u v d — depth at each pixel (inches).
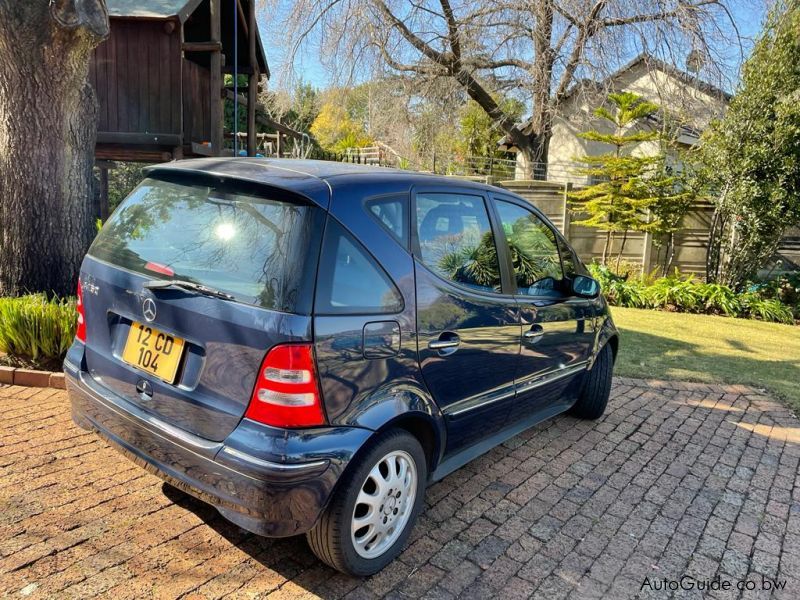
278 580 98.6
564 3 579.5
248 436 85.4
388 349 97.7
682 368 256.7
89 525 107.5
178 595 92.6
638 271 493.7
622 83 728.3
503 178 793.6
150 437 96.7
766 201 422.0
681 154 498.3
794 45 407.2
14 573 93.4
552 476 146.6
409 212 108.7
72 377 112.3
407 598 97.8
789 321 413.1
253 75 453.4
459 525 121.3
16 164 197.0
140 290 100.1
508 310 128.7
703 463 160.2
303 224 90.0
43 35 189.0
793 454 170.4
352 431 91.7
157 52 332.8
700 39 558.3
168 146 345.4
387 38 627.2
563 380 157.8
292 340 84.7
